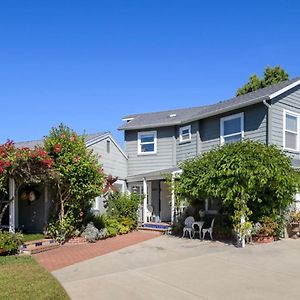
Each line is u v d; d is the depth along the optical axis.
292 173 14.65
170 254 12.73
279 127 17.11
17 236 13.89
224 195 14.53
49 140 15.72
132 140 24.12
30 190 17.45
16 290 8.11
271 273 9.62
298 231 15.78
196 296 7.70
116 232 18.41
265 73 34.75
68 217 16.25
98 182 16.39
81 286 8.64
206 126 20.41
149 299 7.55
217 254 12.41
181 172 18.00
